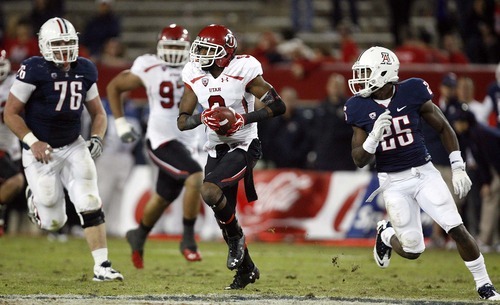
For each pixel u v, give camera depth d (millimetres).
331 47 60188
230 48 22172
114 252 35344
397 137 22141
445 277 28109
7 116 24359
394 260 33594
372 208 42562
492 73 47719
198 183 28719
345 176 42938
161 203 29078
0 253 33938
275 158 43969
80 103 24953
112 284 24391
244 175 22547
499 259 35188
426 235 41531
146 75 28859
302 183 42938
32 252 34688
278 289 23938
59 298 20625
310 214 42812
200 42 22031
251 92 22484
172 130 28922
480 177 40031
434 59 51531
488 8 55656
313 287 24656
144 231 29422
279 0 65500
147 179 43406
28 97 24562
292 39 53219
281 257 34469
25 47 50000
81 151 25094
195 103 22641
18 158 31531
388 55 21938
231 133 21547
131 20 64250
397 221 22312
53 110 24594
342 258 34375
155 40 62875
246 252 22922
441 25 57094
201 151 32344
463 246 21719
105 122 25594
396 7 57406
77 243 39375
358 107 22250
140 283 24797
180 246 29984
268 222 42844
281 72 47375
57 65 24547
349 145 43344
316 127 43531
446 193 21969
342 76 46969
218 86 22250
